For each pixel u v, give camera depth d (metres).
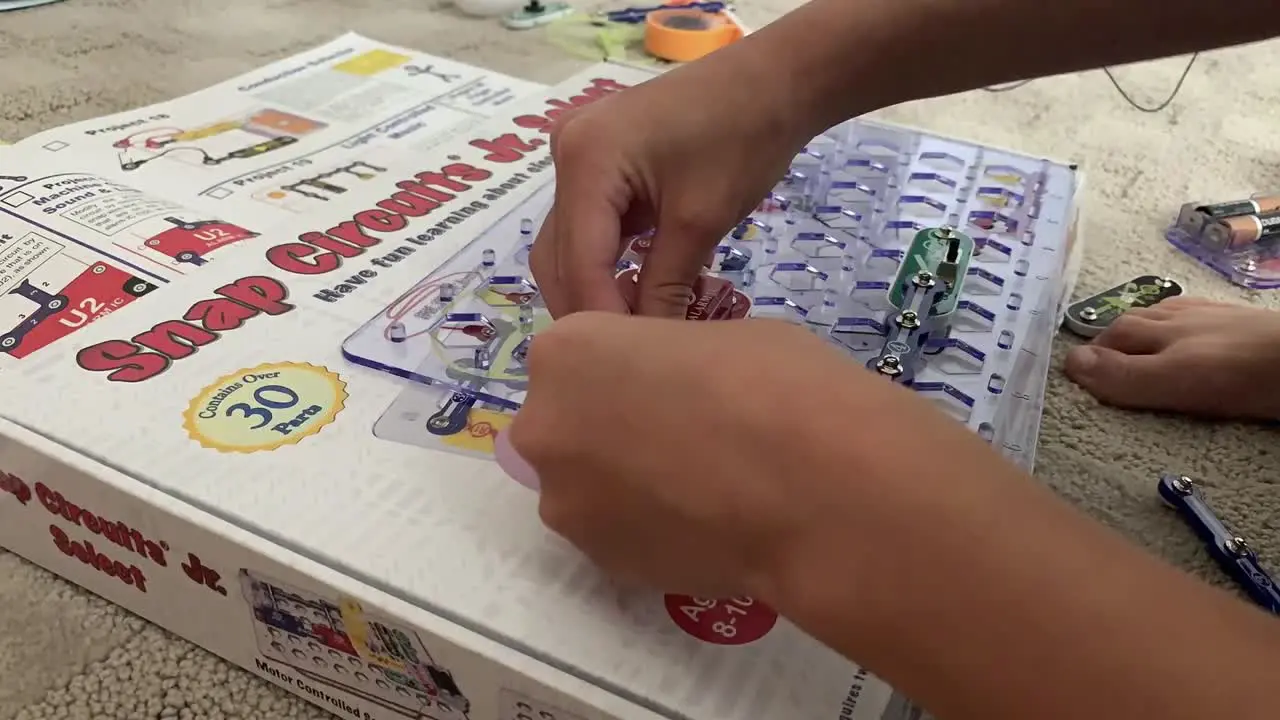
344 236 0.52
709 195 0.40
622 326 0.27
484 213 0.56
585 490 0.27
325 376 0.42
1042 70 0.45
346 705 0.36
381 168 0.60
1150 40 0.43
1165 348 0.54
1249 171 0.82
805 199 0.60
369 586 0.33
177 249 0.50
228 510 0.35
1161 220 0.74
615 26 1.02
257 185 0.57
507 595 0.32
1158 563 0.22
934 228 0.58
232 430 0.39
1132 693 0.19
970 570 0.21
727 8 1.07
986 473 0.22
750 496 0.23
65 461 0.37
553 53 0.96
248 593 0.35
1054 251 0.58
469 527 0.35
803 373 0.24
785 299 0.51
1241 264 0.68
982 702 0.21
